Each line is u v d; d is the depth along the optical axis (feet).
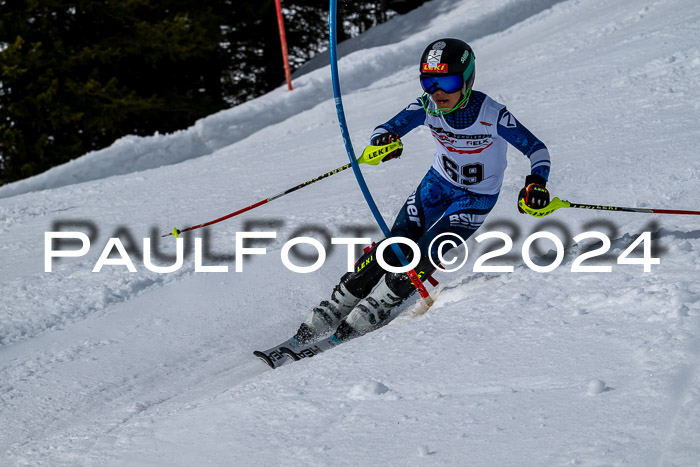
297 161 101.60
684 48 103.30
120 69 222.89
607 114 84.17
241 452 28.09
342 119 44.27
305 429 28.68
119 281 59.21
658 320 30.50
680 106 80.74
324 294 55.52
